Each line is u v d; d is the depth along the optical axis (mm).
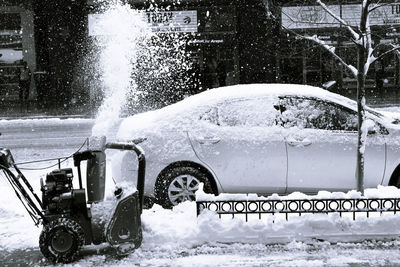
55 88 29422
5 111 28422
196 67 28797
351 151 9148
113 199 7043
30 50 30078
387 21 11945
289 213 8102
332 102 9398
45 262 6715
